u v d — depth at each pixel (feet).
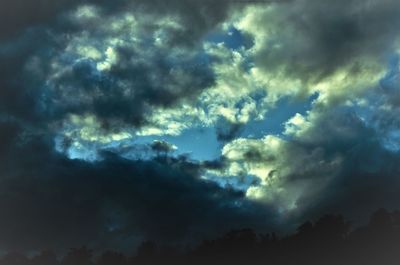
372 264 157.69
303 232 176.14
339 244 167.32
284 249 174.91
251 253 177.68
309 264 167.84
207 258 184.44
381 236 162.81
